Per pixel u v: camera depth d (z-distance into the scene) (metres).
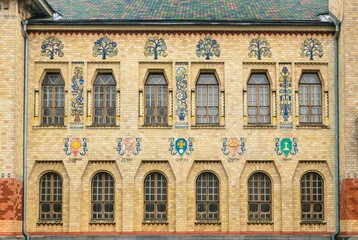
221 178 29.80
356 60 29.33
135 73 30.20
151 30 30.36
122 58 30.28
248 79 30.53
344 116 29.22
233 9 32.34
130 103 30.05
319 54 30.50
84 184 29.69
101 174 29.97
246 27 30.30
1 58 28.73
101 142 29.78
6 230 27.78
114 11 32.06
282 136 29.95
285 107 30.17
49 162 29.83
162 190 29.91
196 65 30.36
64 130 29.86
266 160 29.81
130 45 30.36
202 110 30.47
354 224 28.52
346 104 29.17
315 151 29.92
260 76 30.78
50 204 29.72
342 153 29.30
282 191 29.64
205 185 29.92
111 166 29.83
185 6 32.88
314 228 29.66
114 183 29.86
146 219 29.69
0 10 28.95
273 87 30.31
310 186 30.05
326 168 29.97
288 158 29.83
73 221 29.34
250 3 33.47
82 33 30.39
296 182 29.86
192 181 29.77
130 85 30.16
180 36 30.44
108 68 30.34
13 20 28.91
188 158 29.72
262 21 30.14
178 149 29.77
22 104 29.67
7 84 28.59
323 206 29.88
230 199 29.53
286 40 30.53
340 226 29.42
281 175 29.72
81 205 29.56
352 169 28.83
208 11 31.94
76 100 30.08
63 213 29.55
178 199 29.45
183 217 29.36
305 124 30.33
